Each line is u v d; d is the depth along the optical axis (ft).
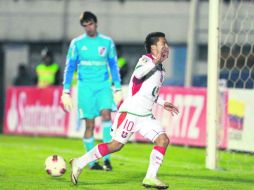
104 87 103.45
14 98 185.06
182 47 238.07
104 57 103.09
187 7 238.68
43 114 177.68
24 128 181.98
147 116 80.23
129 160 120.67
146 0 240.94
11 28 248.73
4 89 249.55
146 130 79.82
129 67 243.19
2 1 248.93
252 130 134.51
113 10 242.17
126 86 156.15
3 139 167.32
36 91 179.73
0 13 248.93
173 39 239.09
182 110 149.59
